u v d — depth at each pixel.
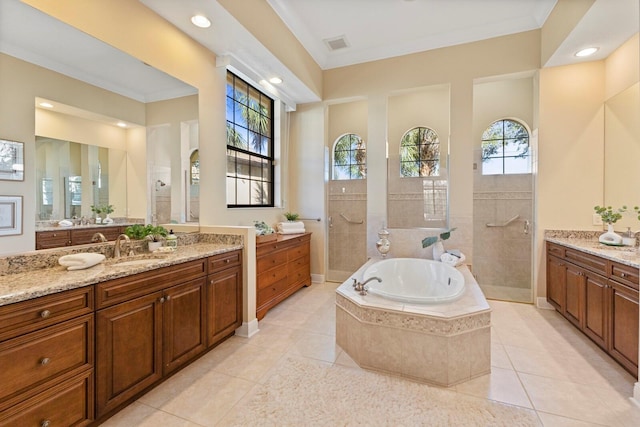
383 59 3.89
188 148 2.67
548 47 3.00
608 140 2.98
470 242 3.50
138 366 1.70
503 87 4.05
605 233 2.72
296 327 2.80
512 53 3.31
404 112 4.50
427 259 3.45
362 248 4.73
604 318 2.24
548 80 3.18
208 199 2.90
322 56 3.98
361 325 2.10
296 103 4.40
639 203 2.58
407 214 4.09
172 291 1.93
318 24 3.28
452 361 1.88
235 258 2.55
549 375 1.99
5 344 1.16
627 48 2.68
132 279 1.66
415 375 1.95
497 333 2.65
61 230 1.76
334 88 4.18
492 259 4.12
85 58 1.87
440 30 3.40
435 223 3.99
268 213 3.99
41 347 1.27
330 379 1.95
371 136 3.98
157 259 1.97
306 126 4.40
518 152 4.03
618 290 2.08
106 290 1.53
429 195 4.00
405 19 3.18
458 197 3.54
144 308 1.74
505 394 1.79
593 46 2.76
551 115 3.18
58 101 1.74
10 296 1.17
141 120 2.25
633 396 1.75
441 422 1.55
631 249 2.45
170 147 2.50
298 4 2.95
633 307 1.92
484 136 4.16
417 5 2.94
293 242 3.71
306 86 3.73
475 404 1.69
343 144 4.89
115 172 2.08
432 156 4.40
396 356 2.00
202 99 2.81
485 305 2.04
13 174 1.54
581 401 1.72
